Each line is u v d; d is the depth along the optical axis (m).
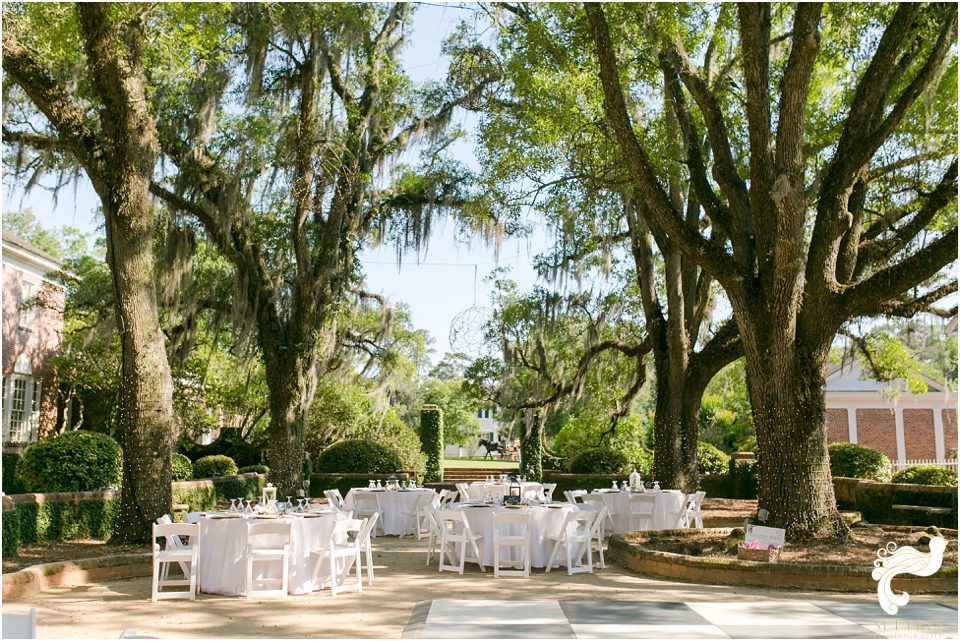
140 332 11.27
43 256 22.55
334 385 24.81
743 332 11.16
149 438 11.20
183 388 22.41
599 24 10.85
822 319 10.73
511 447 46.31
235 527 8.71
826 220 10.69
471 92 17.11
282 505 10.44
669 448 17.42
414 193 19.19
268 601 8.19
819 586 8.85
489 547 10.39
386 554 12.40
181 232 15.66
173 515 12.86
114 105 11.23
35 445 12.54
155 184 15.41
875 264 14.18
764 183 10.52
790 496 10.67
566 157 14.14
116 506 12.66
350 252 18.41
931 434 30.16
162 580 8.72
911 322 17.62
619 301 18.91
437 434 26.31
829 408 29.73
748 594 8.51
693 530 12.58
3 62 10.86
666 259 16.92
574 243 16.80
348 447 23.17
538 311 18.20
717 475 21.77
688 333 18.05
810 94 14.77
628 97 14.88
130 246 11.29
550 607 7.69
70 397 23.20
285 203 18.38
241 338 16.59
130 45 11.52
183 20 12.12
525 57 13.38
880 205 14.27
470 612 7.44
